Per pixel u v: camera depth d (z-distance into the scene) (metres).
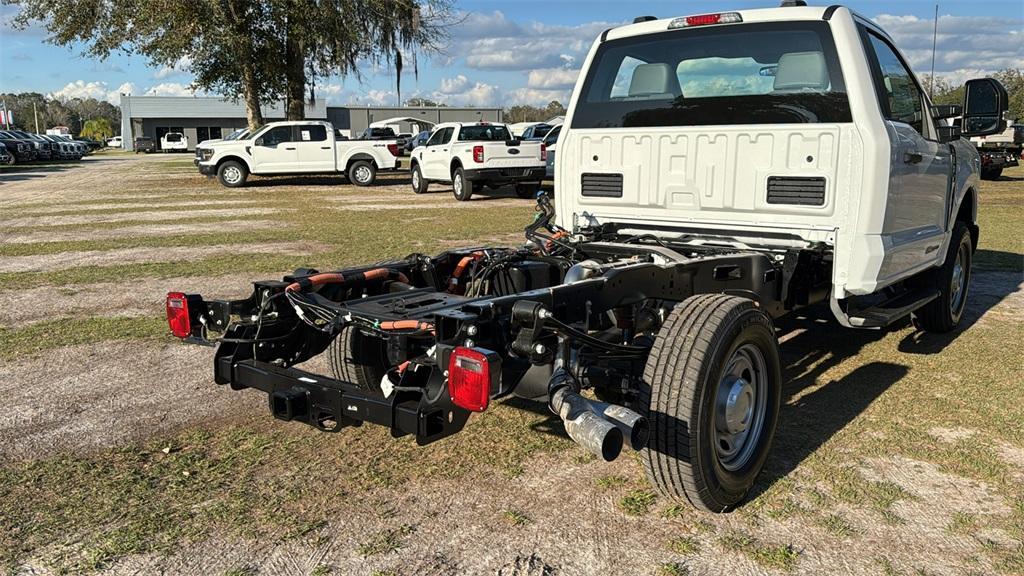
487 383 2.83
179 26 24.81
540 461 4.08
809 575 3.05
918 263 5.46
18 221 15.17
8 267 9.93
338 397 3.36
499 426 4.55
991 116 5.61
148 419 4.69
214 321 4.09
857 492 3.72
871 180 4.42
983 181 23.72
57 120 158.50
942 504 3.62
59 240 12.43
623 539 3.32
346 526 3.43
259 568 3.11
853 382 5.30
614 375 3.57
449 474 3.94
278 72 27.89
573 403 3.04
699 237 5.03
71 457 4.15
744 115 4.78
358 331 4.50
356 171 24.72
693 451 3.27
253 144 23.97
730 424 3.48
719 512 3.53
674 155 5.02
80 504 3.63
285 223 14.61
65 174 32.47
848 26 4.49
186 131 79.44
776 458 4.10
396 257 10.45
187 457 4.15
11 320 7.12
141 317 7.23
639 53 5.16
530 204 18.39
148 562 3.16
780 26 4.62
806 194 4.60
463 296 4.48
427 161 21.03
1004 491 3.74
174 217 15.84
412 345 3.91
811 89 4.56
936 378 5.38
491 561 3.15
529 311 3.12
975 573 3.07
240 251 11.14
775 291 4.45
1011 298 7.99
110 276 9.23
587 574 3.06
